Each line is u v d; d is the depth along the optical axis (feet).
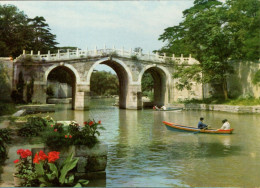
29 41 169.27
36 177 24.47
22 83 117.80
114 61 132.46
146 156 40.93
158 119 91.09
